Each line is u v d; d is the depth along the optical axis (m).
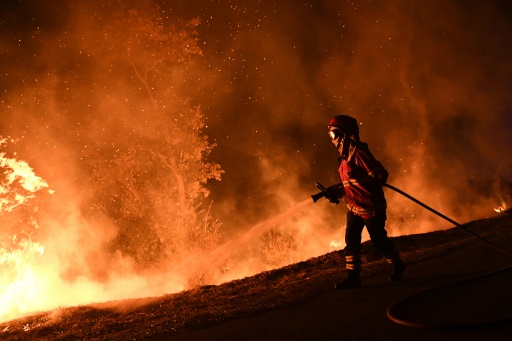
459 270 4.70
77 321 5.55
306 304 4.25
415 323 3.11
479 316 3.19
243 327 3.87
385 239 4.63
